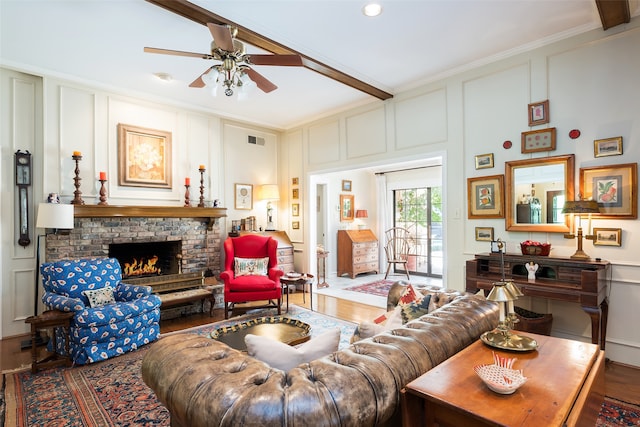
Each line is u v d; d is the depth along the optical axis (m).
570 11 2.78
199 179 5.09
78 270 3.36
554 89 3.21
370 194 8.02
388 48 3.37
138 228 4.34
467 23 2.94
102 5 2.62
